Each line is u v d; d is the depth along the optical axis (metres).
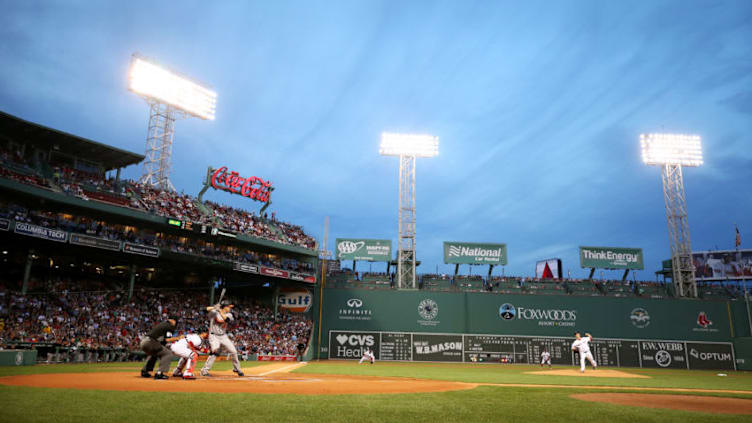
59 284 42.69
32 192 37.00
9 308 36.44
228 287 58.41
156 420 6.44
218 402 8.26
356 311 55.09
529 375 28.30
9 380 12.46
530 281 60.28
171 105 55.41
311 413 7.32
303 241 58.81
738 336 55.94
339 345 54.00
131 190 46.78
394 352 54.12
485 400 9.88
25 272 38.72
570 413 8.08
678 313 56.50
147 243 44.41
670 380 26.44
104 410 7.18
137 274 50.12
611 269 61.78
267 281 54.59
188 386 11.24
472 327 55.16
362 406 8.29
